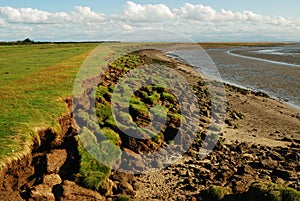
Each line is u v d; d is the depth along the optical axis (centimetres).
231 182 1326
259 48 12875
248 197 1148
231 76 4756
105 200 1127
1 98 1653
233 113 2511
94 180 1152
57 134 1346
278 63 6256
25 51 5012
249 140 1941
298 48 12556
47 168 1178
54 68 2598
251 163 1555
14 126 1275
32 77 2172
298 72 4897
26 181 1130
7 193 1030
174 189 1303
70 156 1289
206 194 1222
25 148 1147
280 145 1862
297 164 1549
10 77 2198
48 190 1080
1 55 4241
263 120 2428
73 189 1098
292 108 2873
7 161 1052
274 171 1438
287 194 1109
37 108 1498
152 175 1415
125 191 1230
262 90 3712
